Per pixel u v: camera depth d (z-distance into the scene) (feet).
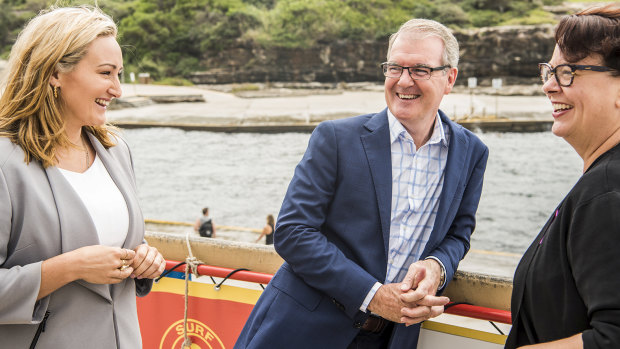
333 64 188.55
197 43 193.77
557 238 3.24
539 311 3.34
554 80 3.33
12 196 3.87
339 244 4.74
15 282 3.73
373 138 4.71
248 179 123.44
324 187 4.65
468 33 168.86
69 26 3.96
